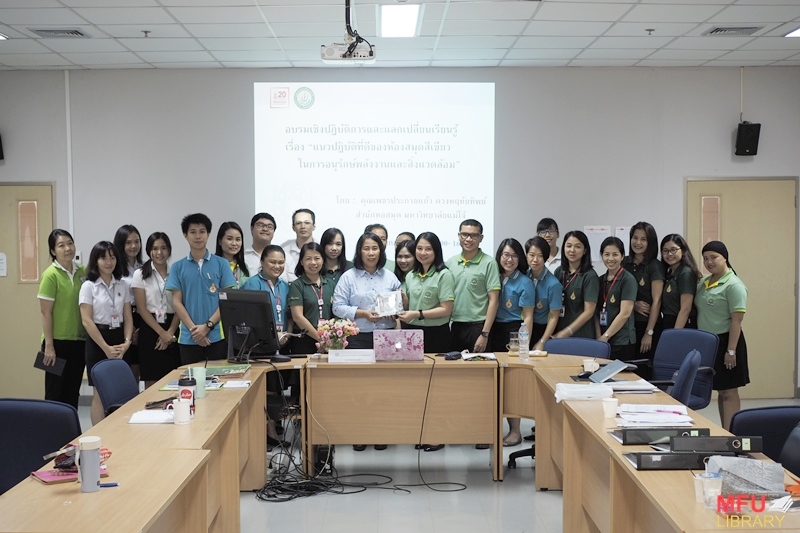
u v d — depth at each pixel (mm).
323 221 6953
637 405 3244
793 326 7207
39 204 6930
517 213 7012
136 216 6938
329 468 4773
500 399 4520
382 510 4082
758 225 7133
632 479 2701
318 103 6930
